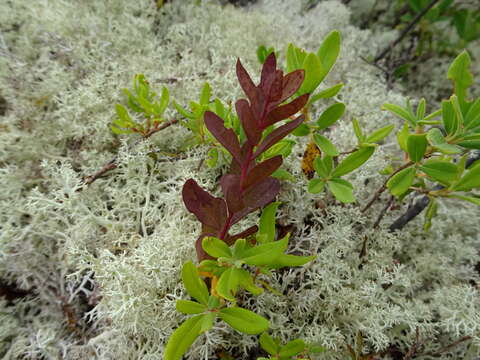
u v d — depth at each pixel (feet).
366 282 0.83
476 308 0.88
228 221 0.59
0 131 1.04
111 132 1.11
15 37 1.26
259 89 0.51
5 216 0.97
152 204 0.96
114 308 0.74
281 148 0.75
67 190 0.89
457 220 1.08
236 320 0.55
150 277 0.80
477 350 0.86
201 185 0.90
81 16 1.34
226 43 1.36
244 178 0.55
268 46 1.49
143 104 0.89
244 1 1.84
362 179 0.97
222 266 0.56
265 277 0.82
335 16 1.66
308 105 0.73
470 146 0.63
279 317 0.81
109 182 1.00
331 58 0.69
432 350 0.89
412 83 1.72
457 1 1.69
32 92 1.11
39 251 0.97
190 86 1.14
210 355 0.79
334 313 0.88
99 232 0.95
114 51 1.26
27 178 1.02
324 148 0.72
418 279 0.96
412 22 1.53
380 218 0.92
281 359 0.67
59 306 0.93
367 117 1.19
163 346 0.79
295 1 1.73
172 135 1.07
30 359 0.90
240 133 0.77
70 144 1.13
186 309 0.55
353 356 0.77
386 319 0.81
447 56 1.72
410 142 0.65
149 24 1.38
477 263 1.11
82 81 1.11
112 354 0.81
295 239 0.91
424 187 0.80
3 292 0.96
